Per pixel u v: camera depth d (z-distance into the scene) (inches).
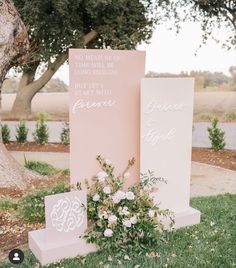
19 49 249.8
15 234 180.9
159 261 153.2
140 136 179.5
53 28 493.7
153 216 166.9
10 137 532.7
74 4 468.8
